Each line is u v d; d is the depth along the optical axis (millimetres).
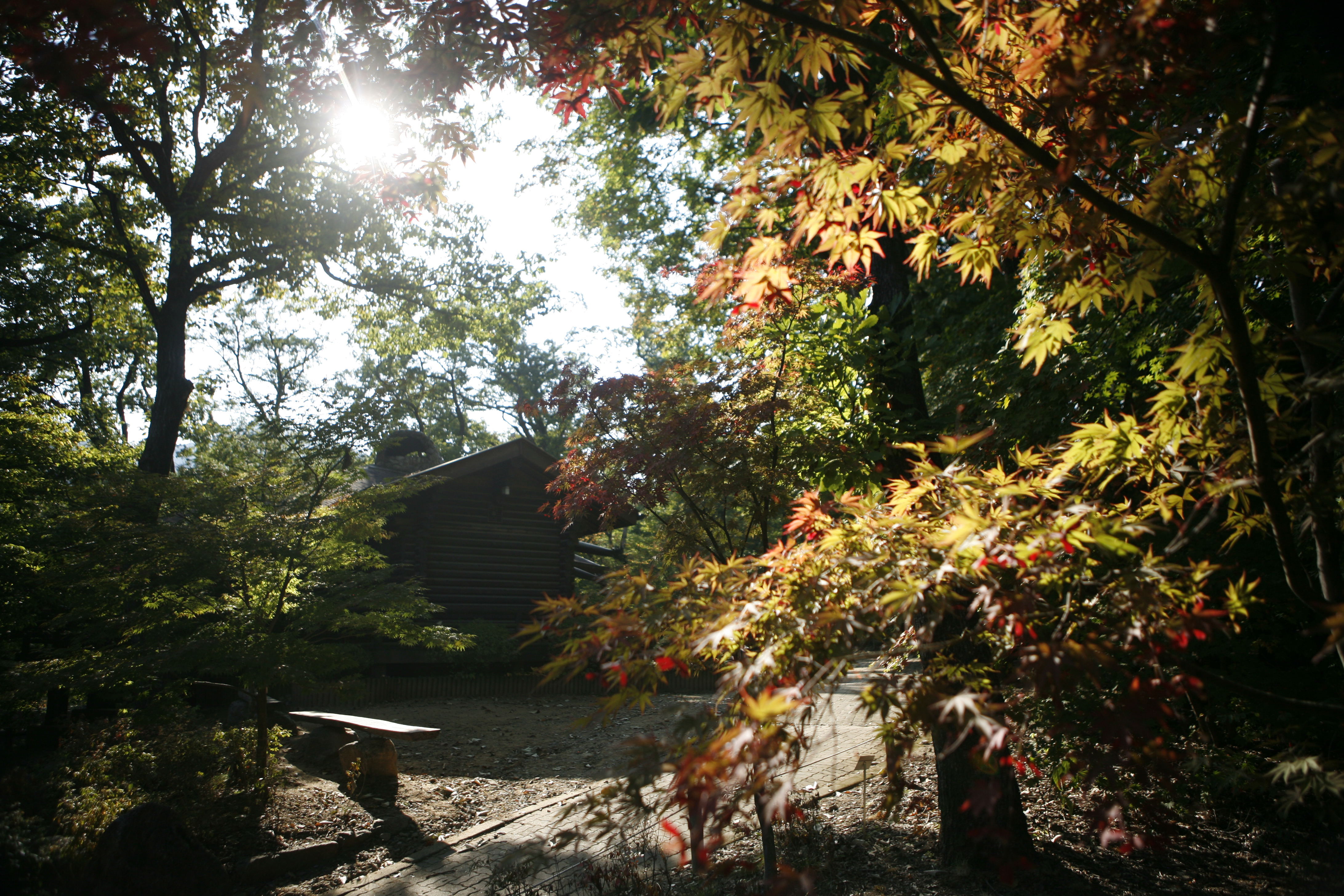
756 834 5805
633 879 5102
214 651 6680
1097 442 2705
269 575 7602
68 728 8070
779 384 5859
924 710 2186
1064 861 5180
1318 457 2543
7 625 8383
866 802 6734
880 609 2373
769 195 2947
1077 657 2014
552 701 14359
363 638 14375
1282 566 5031
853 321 6121
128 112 4145
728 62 2914
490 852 6305
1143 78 2420
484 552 16562
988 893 4770
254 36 4496
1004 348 7137
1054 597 2721
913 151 2967
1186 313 5090
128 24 3539
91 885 5039
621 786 2193
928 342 9008
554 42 3264
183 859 5328
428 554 15836
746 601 2771
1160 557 2383
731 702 2479
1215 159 2639
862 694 2221
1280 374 2793
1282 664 5461
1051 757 4531
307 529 7688
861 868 5340
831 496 5668
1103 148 2631
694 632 2695
